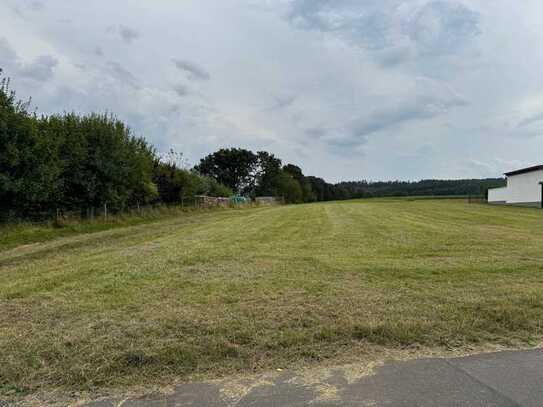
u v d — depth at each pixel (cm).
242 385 298
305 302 488
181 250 934
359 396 279
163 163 2934
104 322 421
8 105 1300
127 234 1401
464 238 1129
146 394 287
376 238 1145
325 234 1267
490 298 498
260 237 1206
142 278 627
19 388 296
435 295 515
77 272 684
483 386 291
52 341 372
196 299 505
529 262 744
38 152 1355
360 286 566
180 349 351
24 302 504
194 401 276
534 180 3678
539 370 316
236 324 411
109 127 1927
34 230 1350
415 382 298
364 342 371
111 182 1888
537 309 457
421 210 2788
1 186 1241
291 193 8431
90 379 307
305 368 323
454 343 370
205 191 4397
